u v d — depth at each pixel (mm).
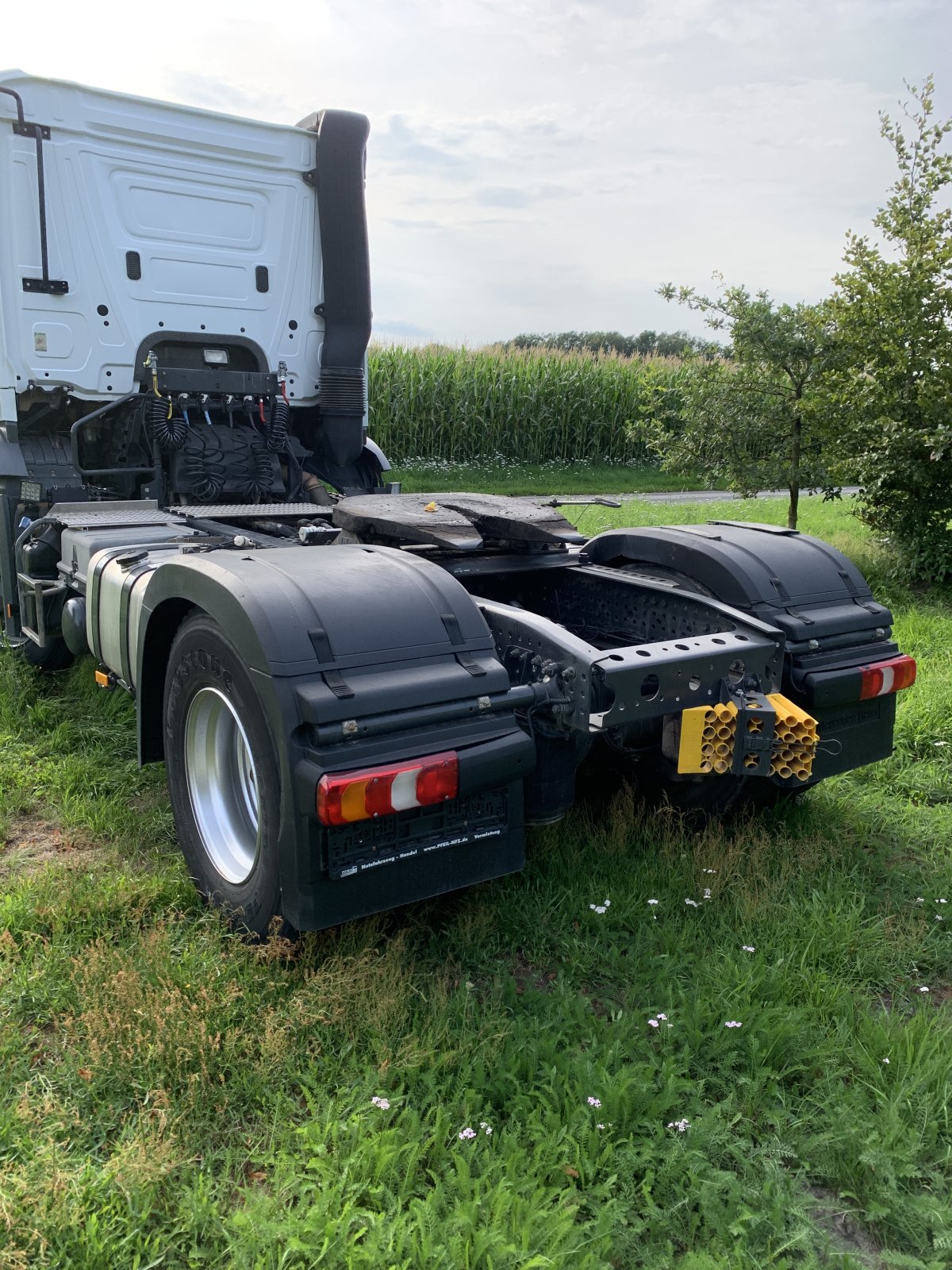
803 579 3629
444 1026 2416
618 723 2777
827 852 3521
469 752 2479
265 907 2586
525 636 2961
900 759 4617
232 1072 2299
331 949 2693
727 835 3670
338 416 5871
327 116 5492
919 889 3355
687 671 2932
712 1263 1780
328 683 2383
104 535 4078
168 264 5297
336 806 2248
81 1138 2096
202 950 2734
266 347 5684
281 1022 2422
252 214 5531
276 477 5523
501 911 3049
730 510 15250
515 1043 2402
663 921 3068
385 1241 1788
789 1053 2428
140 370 5273
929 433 8516
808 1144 2121
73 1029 2402
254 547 3746
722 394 9891
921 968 2955
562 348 24938
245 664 2484
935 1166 2119
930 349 8828
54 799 3883
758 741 2975
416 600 2668
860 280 9195
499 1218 1827
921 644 6609
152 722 3330
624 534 4031
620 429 23109
